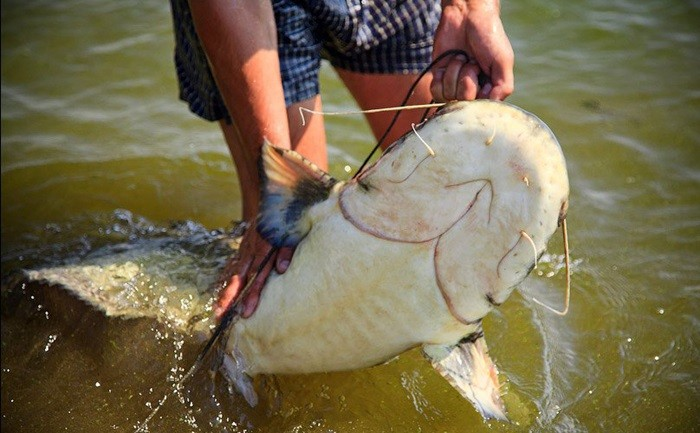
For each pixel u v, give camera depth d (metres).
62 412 1.48
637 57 2.48
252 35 1.42
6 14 2.81
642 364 1.57
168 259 1.63
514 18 2.66
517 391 1.50
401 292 1.26
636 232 1.90
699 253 1.83
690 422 1.47
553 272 1.78
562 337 1.63
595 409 1.49
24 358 1.55
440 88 1.33
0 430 1.48
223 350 1.45
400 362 1.55
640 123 2.24
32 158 2.23
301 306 1.35
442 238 1.21
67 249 1.93
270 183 1.34
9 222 2.04
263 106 1.42
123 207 2.09
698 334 1.64
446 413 1.48
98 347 1.51
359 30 1.64
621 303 1.70
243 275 1.46
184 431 1.45
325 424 1.46
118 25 2.76
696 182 2.04
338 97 2.41
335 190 1.29
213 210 2.08
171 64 2.58
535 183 1.14
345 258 1.28
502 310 1.67
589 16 2.66
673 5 2.69
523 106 2.31
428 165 1.18
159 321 1.50
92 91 2.49
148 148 2.26
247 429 1.45
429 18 1.69
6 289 1.63
